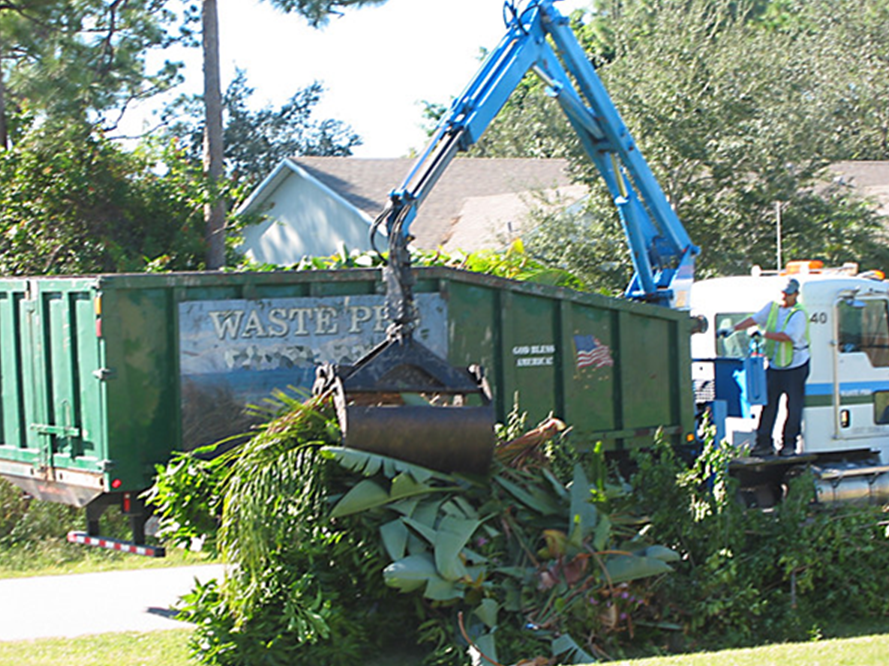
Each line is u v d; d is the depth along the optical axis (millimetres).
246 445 7699
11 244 17125
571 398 10242
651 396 10758
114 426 8562
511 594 7582
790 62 24125
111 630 8586
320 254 30609
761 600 8891
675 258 12344
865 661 6531
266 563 7457
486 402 7898
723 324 12703
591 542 7855
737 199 22188
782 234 22359
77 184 16812
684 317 10930
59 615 9086
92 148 17188
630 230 12156
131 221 17469
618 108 22250
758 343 11836
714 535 8844
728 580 8484
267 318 9086
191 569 10938
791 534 9164
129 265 16422
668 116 21906
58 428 9086
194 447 8797
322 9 18438
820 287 11961
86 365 8750
